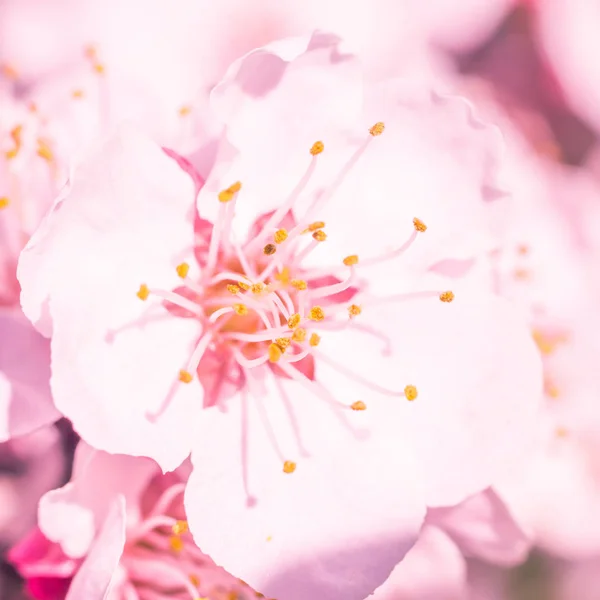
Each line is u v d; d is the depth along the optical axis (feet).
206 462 0.42
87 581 0.42
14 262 0.46
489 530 0.46
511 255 0.48
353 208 0.44
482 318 0.43
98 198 0.41
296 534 0.42
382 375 0.43
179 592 0.45
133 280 0.42
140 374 0.42
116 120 0.47
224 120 0.42
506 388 0.43
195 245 0.43
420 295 0.44
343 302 0.44
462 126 0.43
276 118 0.43
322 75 0.42
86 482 0.42
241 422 0.43
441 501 0.43
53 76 0.49
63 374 0.41
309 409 0.43
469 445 0.43
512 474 0.45
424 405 0.43
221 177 0.43
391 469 0.43
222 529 0.42
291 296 0.44
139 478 0.43
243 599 0.45
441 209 0.43
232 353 0.44
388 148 0.43
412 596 0.48
